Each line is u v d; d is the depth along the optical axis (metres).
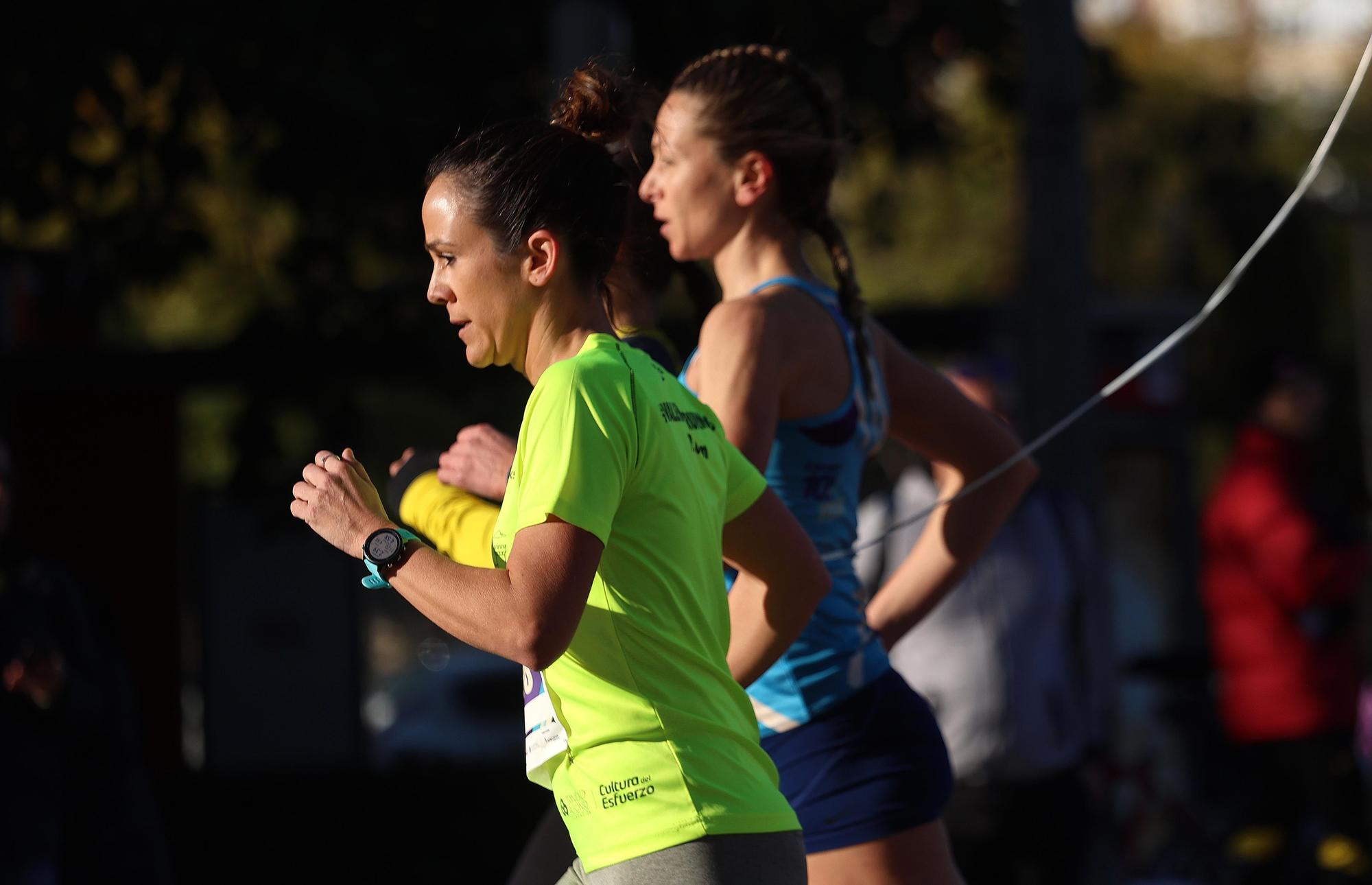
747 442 10.69
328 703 46.88
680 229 11.73
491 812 41.44
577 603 8.05
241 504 37.97
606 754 8.41
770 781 8.80
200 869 36.25
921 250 80.75
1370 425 46.09
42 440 45.91
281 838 38.62
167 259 35.69
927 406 12.72
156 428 46.50
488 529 10.22
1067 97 25.77
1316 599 24.55
